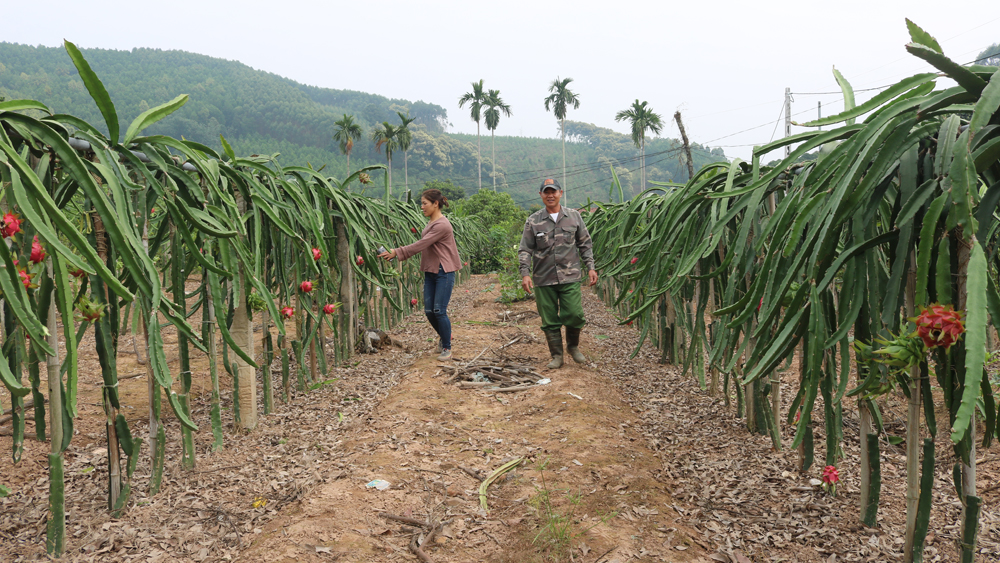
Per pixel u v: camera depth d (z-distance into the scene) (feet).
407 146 139.33
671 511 6.46
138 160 5.72
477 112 161.99
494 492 7.00
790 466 7.56
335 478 7.24
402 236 17.72
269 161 9.72
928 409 4.42
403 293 21.91
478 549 5.71
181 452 8.29
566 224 13.15
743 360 9.24
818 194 4.15
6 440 8.35
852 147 4.04
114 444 6.26
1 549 5.61
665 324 13.96
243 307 9.00
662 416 10.15
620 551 5.47
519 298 27.27
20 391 3.76
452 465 7.75
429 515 6.33
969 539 4.58
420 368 13.61
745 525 6.14
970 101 3.67
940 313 3.53
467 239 42.73
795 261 4.41
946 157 3.63
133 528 6.04
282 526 5.99
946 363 3.97
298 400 11.07
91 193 4.29
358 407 10.72
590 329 19.58
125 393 11.22
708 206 7.86
